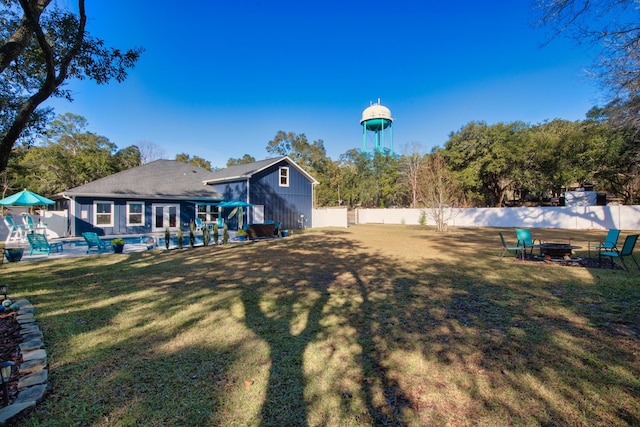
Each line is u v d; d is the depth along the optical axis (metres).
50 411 2.54
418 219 29.22
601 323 4.41
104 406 2.63
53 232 16.72
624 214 19.75
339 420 2.47
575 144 23.91
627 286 6.34
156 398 2.74
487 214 25.42
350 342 3.90
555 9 6.64
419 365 3.33
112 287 6.66
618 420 2.43
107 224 18.34
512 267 8.53
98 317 4.80
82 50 6.90
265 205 23.03
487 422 2.44
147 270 8.52
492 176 29.03
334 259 10.29
